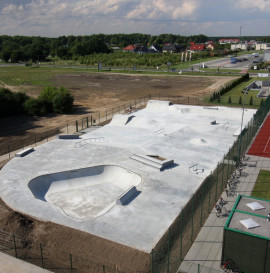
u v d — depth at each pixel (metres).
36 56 179.62
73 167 32.62
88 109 65.56
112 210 24.83
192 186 28.64
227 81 94.44
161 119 52.38
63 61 177.00
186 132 44.81
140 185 28.77
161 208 25.08
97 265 18.72
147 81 100.38
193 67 130.00
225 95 76.12
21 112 61.31
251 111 54.75
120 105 68.12
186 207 25.34
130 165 33.00
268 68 113.69
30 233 21.89
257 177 31.12
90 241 20.86
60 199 28.67
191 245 20.97
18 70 135.12
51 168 32.53
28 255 19.88
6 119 57.97
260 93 75.69
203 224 23.33
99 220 23.41
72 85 94.38
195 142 40.09
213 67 128.50
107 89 87.62
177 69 126.56
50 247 20.45
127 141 41.22
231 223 18.89
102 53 178.12
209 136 42.91
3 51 181.62
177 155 36.03
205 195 27.41
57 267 18.75
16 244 20.81
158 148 38.28
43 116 60.28
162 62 143.75
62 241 20.95
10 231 21.89
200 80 98.94
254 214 19.70
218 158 35.34
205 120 50.91
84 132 48.25
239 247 18.19
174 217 23.91
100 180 32.25
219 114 54.31
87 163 33.62
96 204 27.55
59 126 53.28
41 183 30.38
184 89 84.94
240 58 158.12
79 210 26.52
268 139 42.50
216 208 24.47
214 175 31.19
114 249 20.06
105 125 49.91
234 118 51.88
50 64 163.88
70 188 30.83
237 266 18.53
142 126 48.56
